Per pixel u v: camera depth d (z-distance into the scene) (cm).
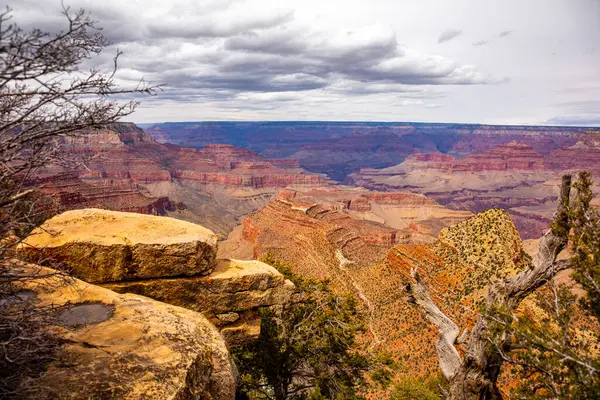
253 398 1956
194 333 1077
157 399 770
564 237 1195
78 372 777
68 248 1389
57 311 914
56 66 559
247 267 1750
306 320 2091
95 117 652
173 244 1523
